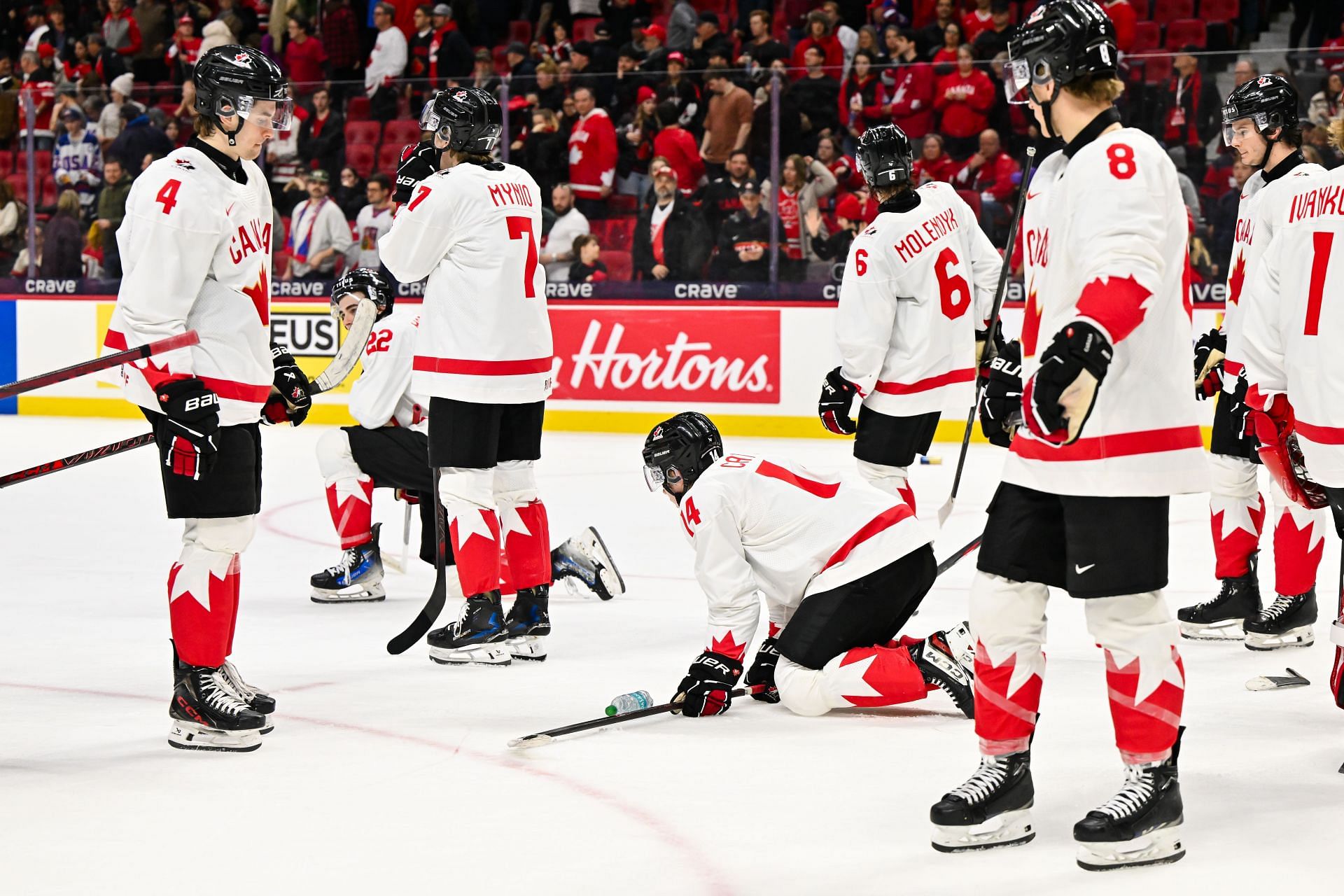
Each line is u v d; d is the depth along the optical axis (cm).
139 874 489
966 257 905
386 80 2038
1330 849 509
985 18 2175
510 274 813
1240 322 828
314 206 2067
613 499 1427
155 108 2131
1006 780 514
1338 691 632
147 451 1811
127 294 621
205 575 643
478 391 801
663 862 500
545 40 2473
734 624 684
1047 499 506
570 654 837
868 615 677
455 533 818
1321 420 620
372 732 672
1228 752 630
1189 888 473
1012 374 503
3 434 1980
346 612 959
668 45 2297
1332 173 620
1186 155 1767
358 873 489
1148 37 2223
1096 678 762
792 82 1905
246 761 625
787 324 1917
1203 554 1124
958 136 1870
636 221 1973
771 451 1773
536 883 480
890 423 904
